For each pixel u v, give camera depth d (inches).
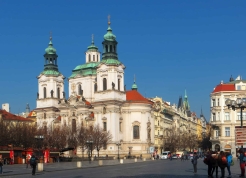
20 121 7027.6
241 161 1841.8
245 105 1876.2
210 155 1852.9
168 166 3230.8
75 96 6692.9
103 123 6274.6
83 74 7066.9
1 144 4972.9
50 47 7199.8
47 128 6387.8
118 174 2162.9
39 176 2226.9
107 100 6225.4
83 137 5851.4
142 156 6318.9
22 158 4480.8
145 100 6535.4
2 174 2405.3
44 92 7130.9
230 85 5753.0
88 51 7234.3
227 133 5629.9
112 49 6466.5
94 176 2033.7
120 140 6294.3
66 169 2982.3
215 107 5748.0
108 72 6328.7
